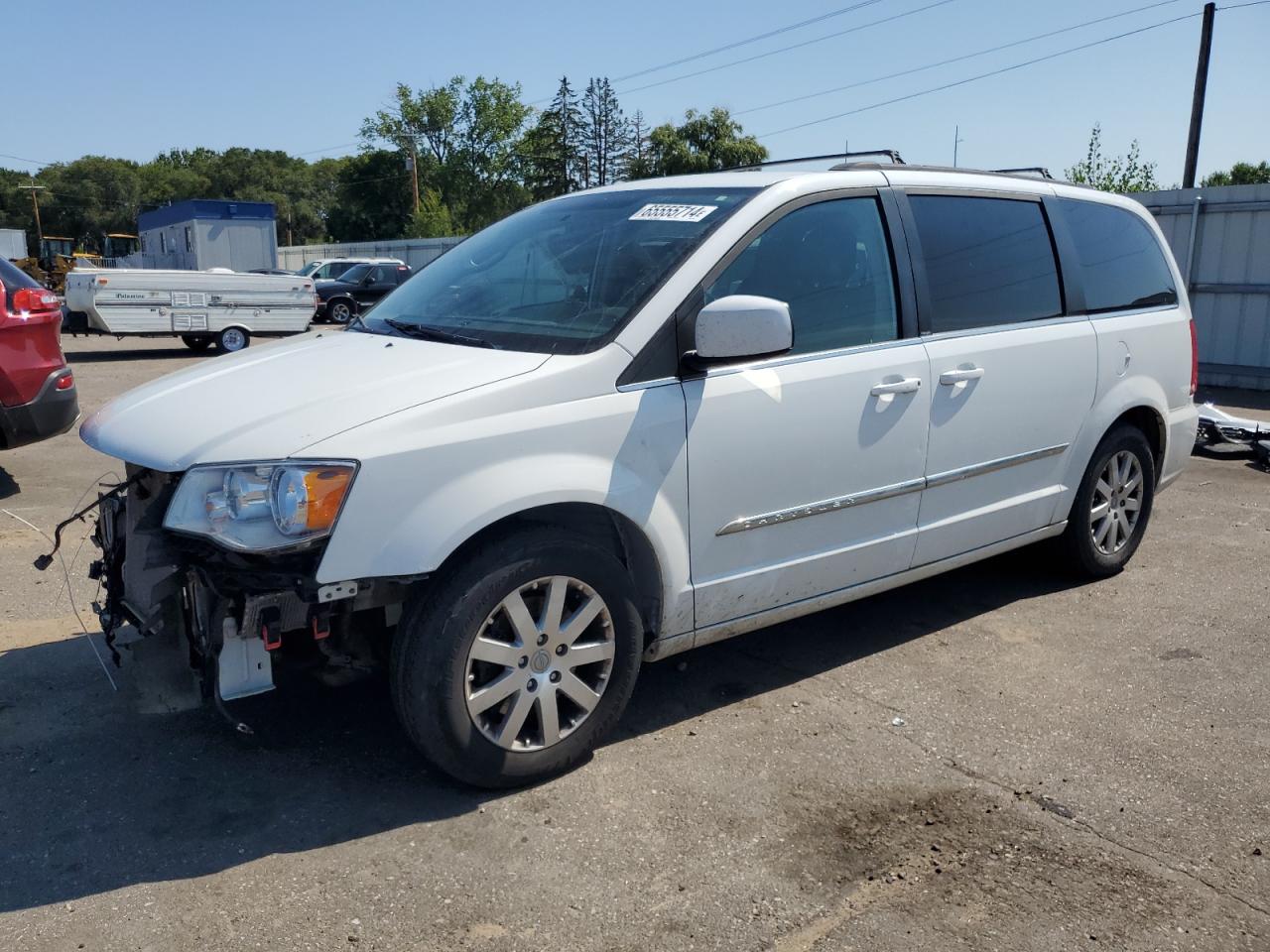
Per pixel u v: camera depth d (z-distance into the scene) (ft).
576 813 10.20
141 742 11.49
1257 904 8.91
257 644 9.83
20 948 8.18
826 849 9.66
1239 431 27.27
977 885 9.14
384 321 12.87
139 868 9.25
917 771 11.10
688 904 8.84
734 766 11.16
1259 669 13.83
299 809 10.20
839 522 12.70
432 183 225.15
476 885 9.07
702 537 11.41
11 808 10.16
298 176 372.58
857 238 12.97
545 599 10.35
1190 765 11.29
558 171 199.31
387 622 10.43
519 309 11.94
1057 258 15.52
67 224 356.79
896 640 14.79
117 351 61.41
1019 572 17.80
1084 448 15.93
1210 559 18.65
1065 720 12.32
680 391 11.05
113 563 11.22
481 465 9.79
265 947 8.25
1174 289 18.02
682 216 12.21
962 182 14.44
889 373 12.82
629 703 12.67
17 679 13.00
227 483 9.28
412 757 11.23
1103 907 8.84
